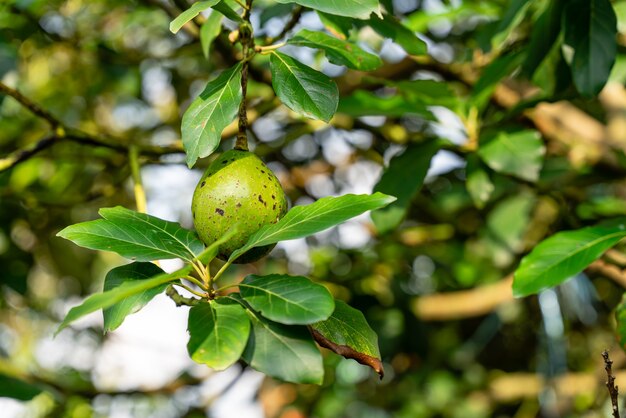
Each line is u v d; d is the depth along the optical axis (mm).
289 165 1948
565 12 1188
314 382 879
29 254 1950
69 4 1758
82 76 2027
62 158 1869
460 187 1878
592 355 2150
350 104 1340
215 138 934
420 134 1548
